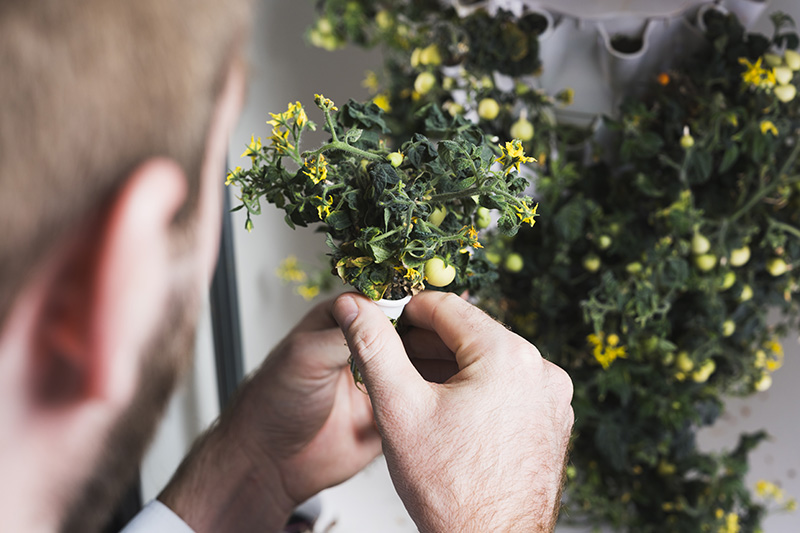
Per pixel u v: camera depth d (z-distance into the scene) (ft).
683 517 2.83
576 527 3.25
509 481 1.44
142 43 0.92
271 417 1.97
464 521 1.42
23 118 0.87
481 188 1.41
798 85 2.21
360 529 3.71
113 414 1.04
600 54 2.18
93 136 0.90
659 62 2.22
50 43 0.88
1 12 0.87
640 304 2.23
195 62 0.98
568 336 2.52
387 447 1.48
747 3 2.17
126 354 1.00
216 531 1.98
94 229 0.94
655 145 2.17
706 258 2.24
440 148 1.44
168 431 3.50
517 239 2.42
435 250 1.49
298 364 1.93
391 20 2.52
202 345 3.47
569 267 2.41
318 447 2.05
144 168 0.94
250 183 1.48
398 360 1.49
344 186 1.48
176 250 1.02
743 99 2.20
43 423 1.03
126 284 0.96
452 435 1.45
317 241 3.47
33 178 0.88
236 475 1.99
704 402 2.64
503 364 1.51
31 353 1.01
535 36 2.14
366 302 1.52
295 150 1.43
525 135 2.16
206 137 1.03
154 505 1.92
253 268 3.59
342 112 1.54
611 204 2.35
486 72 2.19
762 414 3.19
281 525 2.10
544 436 1.49
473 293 1.80
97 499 1.09
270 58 3.18
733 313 2.42
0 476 1.03
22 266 0.92
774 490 2.97
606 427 2.55
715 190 2.32
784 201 2.23
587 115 2.34
